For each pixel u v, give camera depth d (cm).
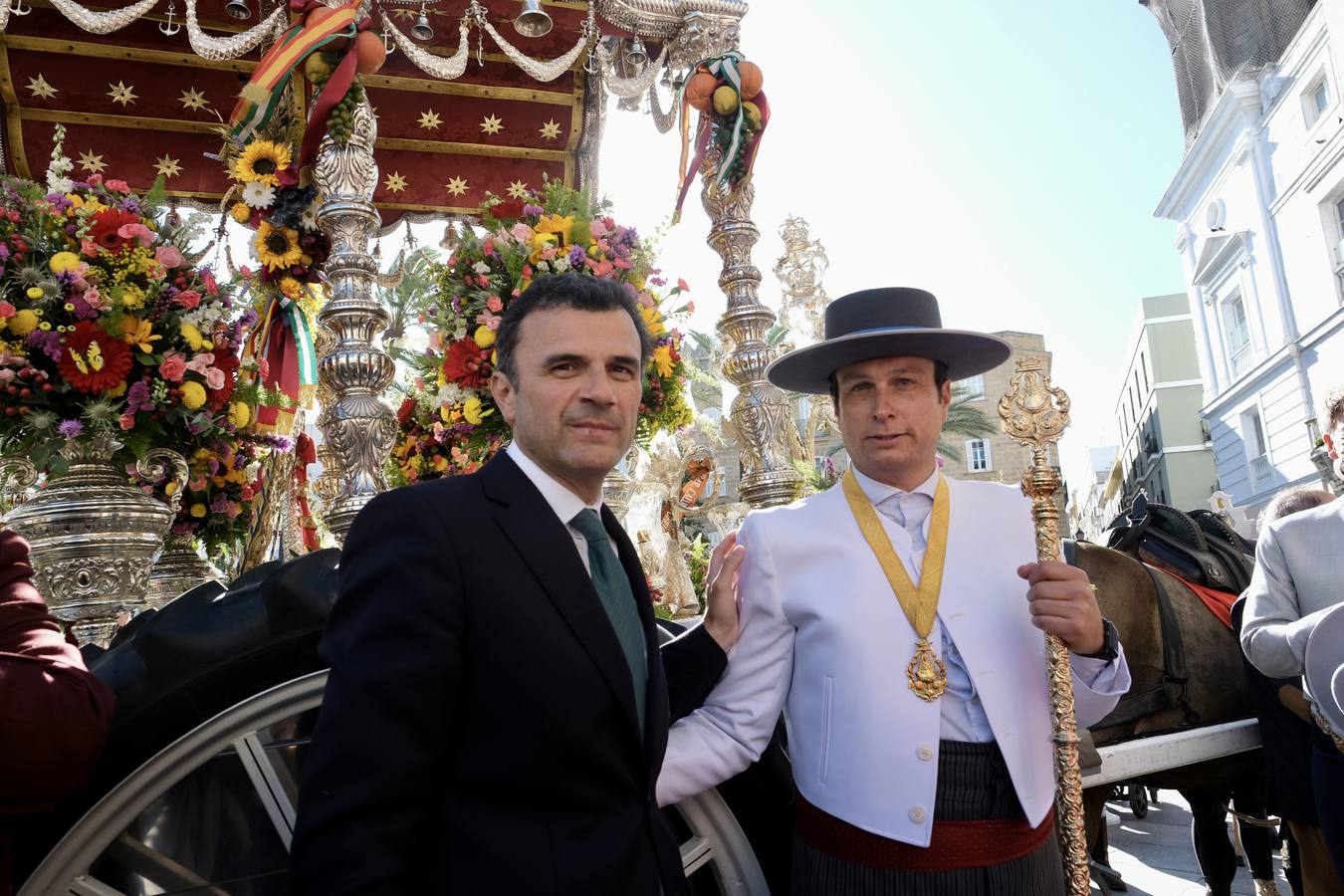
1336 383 271
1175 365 3175
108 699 150
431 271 370
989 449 3553
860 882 181
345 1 323
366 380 307
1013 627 196
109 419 281
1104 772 265
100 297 282
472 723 134
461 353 344
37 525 274
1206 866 372
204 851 172
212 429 329
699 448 507
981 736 188
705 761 188
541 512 149
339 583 137
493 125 518
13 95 429
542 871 129
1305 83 1645
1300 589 257
